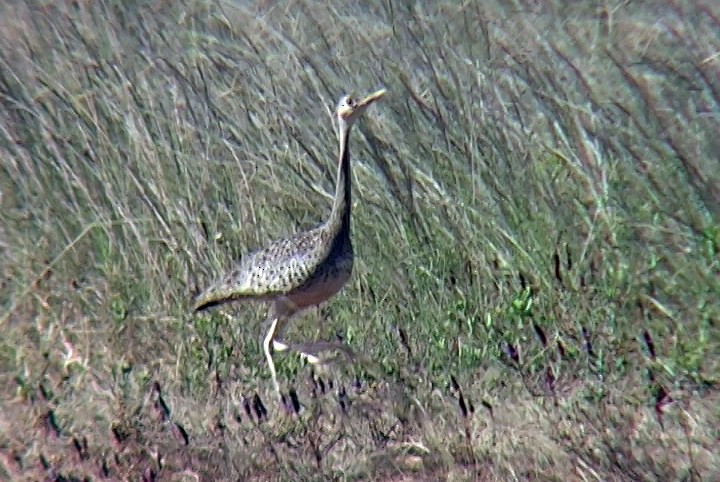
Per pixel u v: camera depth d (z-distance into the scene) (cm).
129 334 1143
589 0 1470
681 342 1054
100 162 1227
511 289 1120
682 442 939
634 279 1099
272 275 1040
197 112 1233
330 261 1037
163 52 1331
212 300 1076
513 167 1159
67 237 1261
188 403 1069
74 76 1269
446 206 1146
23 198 1346
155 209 1179
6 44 1376
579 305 1092
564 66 1328
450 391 1027
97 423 1042
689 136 1199
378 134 1190
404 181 1171
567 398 1012
